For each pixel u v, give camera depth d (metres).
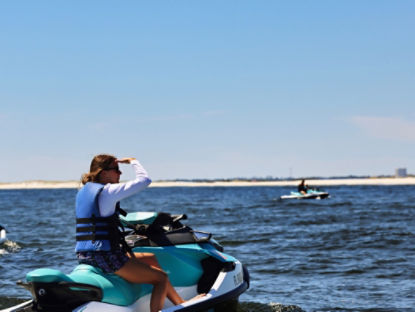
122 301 9.09
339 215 49.38
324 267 20.45
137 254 9.93
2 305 14.30
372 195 119.94
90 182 9.14
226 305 10.51
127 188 8.82
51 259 23.05
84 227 8.91
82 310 8.61
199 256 10.64
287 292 16.08
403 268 19.95
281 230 35.09
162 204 86.88
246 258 22.94
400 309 13.85
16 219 51.44
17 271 20.06
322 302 14.74
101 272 8.98
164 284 9.40
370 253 23.92
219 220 45.19
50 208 78.69
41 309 8.52
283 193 169.75
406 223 39.03
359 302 14.70
